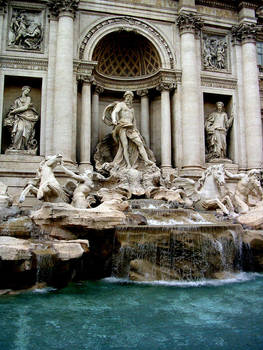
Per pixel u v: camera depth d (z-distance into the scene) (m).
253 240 15.06
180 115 25.34
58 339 8.05
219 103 27.03
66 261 12.16
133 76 27.36
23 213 15.61
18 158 22.33
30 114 23.27
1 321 9.06
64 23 23.34
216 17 27.48
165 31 26.09
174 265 13.38
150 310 9.97
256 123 26.45
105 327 8.74
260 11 29.95
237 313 9.72
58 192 17.28
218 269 13.91
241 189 19.92
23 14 24.08
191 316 9.48
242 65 27.50
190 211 17.77
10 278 11.49
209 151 26.69
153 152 26.94
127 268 13.70
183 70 25.41
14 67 23.12
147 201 20.20
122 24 25.25
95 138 25.42
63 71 22.80
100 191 20.53
